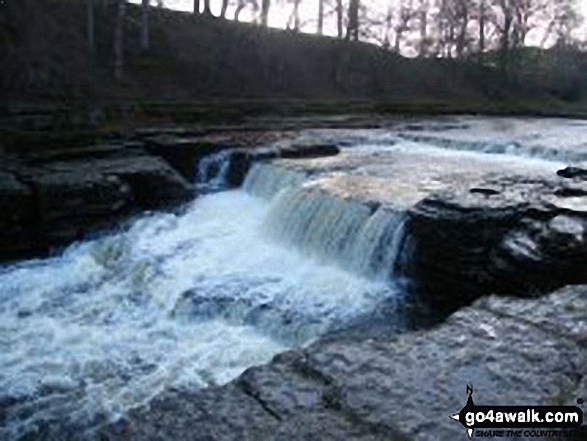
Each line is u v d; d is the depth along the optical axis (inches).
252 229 559.8
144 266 481.4
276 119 1003.3
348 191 511.5
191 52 1245.1
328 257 481.7
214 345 370.0
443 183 550.3
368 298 406.6
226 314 404.8
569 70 1911.9
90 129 761.6
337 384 155.7
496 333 185.2
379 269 439.2
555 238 364.2
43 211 531.8
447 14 1779.0
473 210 392.8
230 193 663.8
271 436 135.0
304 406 146.6
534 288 358.9
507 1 1776.6
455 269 390.0
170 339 381.1
